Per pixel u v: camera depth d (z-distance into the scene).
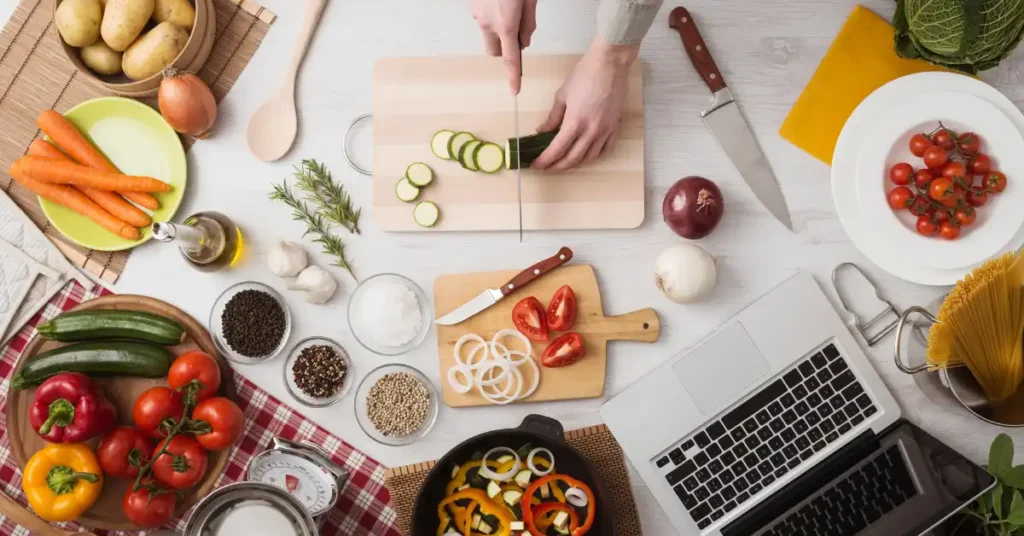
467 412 1.59
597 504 1.50
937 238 1.51
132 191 1.57
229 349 1.58
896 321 1.56
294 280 1.61
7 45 1.61
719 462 1.52
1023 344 1.41
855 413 1.52
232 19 1.60
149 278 1.61
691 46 1.56
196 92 1.50
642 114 1.57
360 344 1.61
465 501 1.53
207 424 1.46
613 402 1.54
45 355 1.52
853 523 1.45
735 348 1.54
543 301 1.58
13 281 1.60
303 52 1.60
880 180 1.51
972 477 1.38
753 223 1.59
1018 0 1.33
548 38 1.59
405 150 1.59
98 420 1.49
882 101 1.50
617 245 1.59
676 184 1.52
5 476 1.58
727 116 1.57
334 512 1.57
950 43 1.38
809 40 1.58
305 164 1.60
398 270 1.61
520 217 1.54
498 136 1.58
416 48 1.61
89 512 1.55
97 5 1.50
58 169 1.54
